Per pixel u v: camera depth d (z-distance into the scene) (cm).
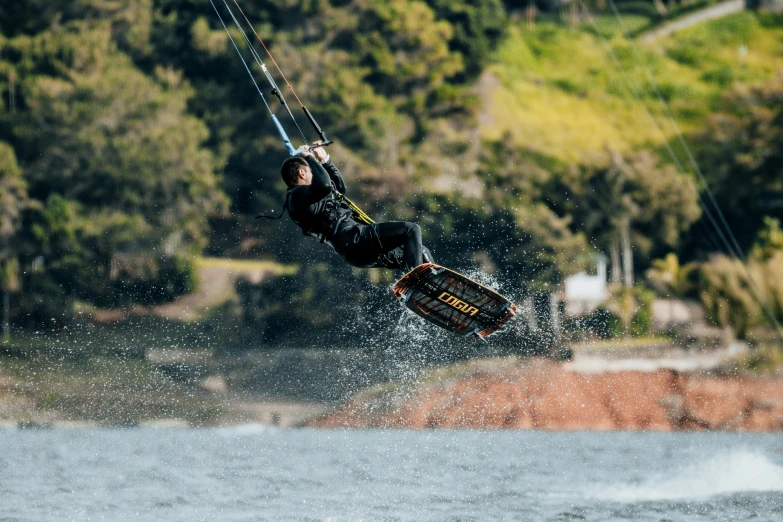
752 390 18138
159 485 6341
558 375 17012
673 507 5475
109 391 17662
